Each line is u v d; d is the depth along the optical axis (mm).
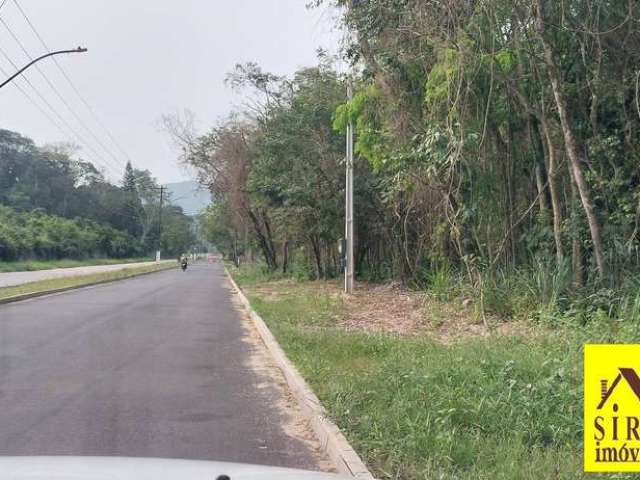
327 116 25172
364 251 28656
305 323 14391
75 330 13820
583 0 11773
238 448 6098
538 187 14180
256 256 56500
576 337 9688
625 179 12352
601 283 11797
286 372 9180
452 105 13203
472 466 5117
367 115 16906
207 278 43281
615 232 12266
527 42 12172
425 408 6496
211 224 63406
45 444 6031
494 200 14945
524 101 12836
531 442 5617
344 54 16047
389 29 14383
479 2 12023
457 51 12547
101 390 8242
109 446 6004
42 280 32062
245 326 15477
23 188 82062
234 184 33781
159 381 8867
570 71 12781
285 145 25844
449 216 15906
